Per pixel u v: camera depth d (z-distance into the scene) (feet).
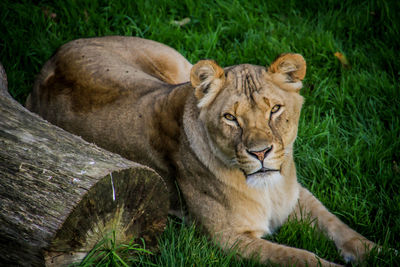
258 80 20.74
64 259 16.90
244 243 21.98
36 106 28.19
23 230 16.25
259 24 37.65
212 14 38.58
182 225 22.27
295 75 21.57
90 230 17.17
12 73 32.58
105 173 16.80
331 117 30.50
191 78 20.85
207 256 20.65
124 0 38.68
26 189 16.61
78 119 25.88
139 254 19.75
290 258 20.63
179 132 23.00
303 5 39.17
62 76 27.53
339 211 24.61
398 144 27.55
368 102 30.86
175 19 39.14
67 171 16.84
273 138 20.21
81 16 37.58
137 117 24.41
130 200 18.20
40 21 36.63
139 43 31.55
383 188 25.20
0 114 19.06
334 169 26.81
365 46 35.65
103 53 28.58
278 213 24.04
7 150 17.47
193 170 22.89
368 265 20.77
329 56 34.76
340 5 38.99
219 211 22.82
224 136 20.74
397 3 37.42
